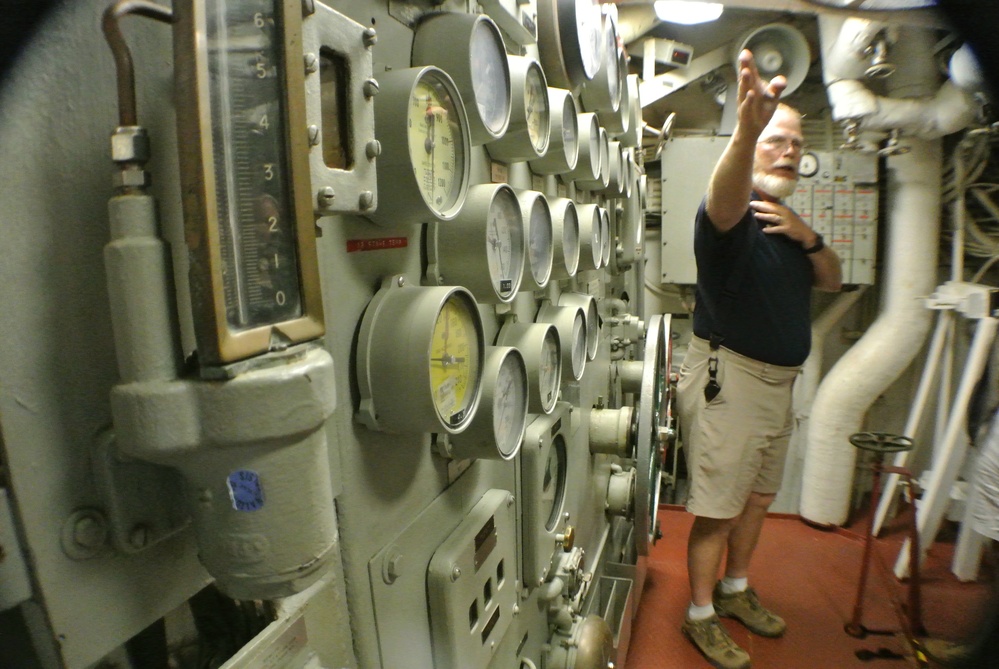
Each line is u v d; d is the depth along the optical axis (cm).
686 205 313
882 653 215
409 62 84
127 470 44
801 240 186
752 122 140
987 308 239
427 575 85
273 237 44
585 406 180
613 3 210
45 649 42
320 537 46
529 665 127
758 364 186
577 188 178
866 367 285
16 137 37
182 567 50
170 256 40
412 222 76
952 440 246
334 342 65
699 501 197
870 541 220
